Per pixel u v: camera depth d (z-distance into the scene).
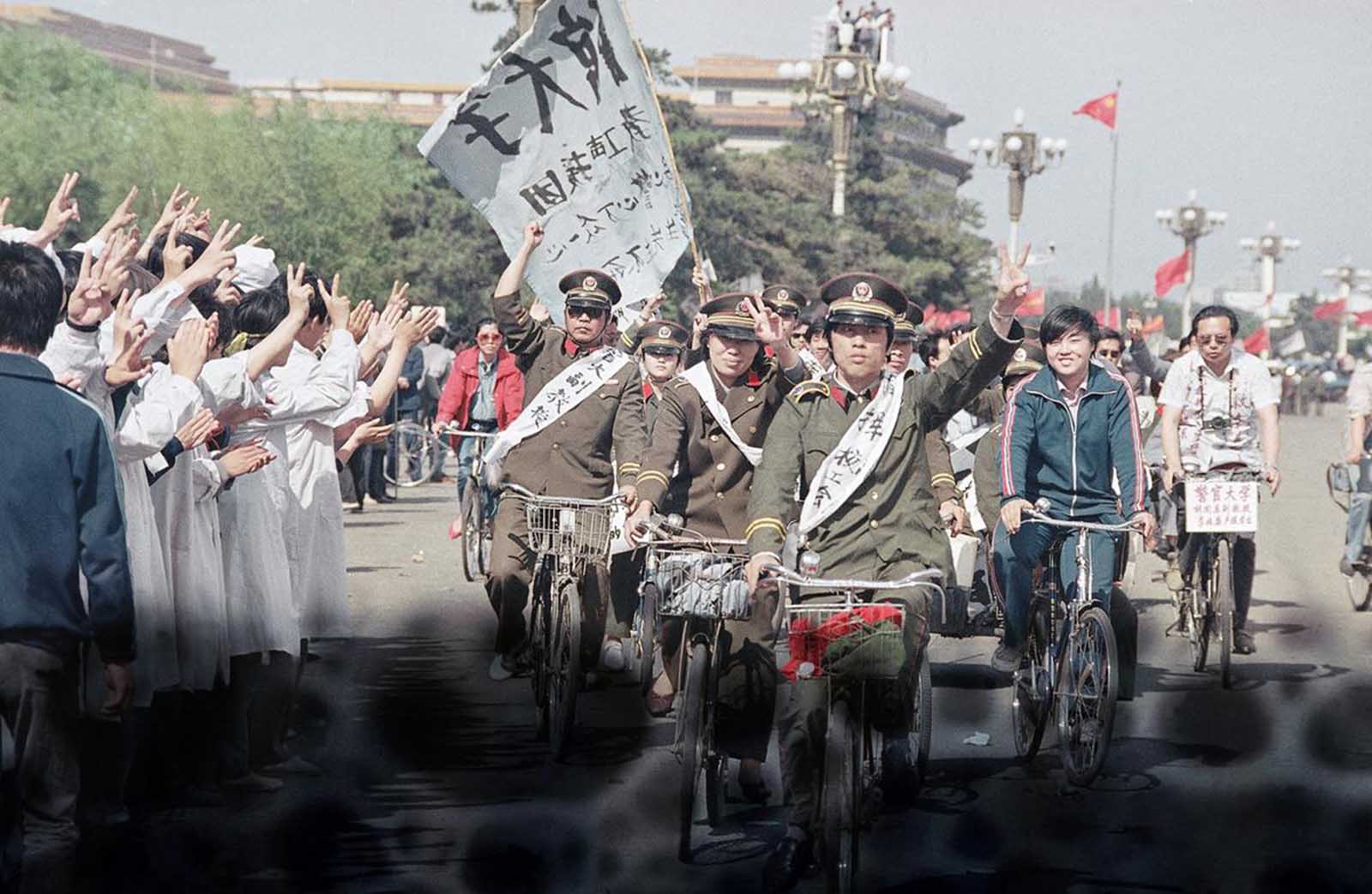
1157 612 12.85
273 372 7.40
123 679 5.27
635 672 9.87
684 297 57.50
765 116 127.88
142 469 6.21
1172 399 10.56
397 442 23.31
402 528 18.62
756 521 5.86
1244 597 10.45
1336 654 10.91
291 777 7.26
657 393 9.96
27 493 5.07
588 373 8.82
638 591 8.95
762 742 6.76
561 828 6.54
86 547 5.16
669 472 7.49
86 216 62.19
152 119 62.81
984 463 9.36
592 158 10.76
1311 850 6.27
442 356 24.36
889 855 6.18
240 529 6.94
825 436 5.96
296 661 7.21
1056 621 7.59
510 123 10.70
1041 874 5.94
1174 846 6.32
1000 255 6.03
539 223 10.50
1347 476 13.12
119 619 5.20
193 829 6.40
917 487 6.05
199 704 6.93
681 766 6.42
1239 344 11.79
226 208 58.72
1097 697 7.14
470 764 7.57
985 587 9.62
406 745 7.91
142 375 6.13
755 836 6.51
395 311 8.20
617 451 8.70
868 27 31.45
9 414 5.08
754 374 7.69
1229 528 9.67
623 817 6.73
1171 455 10.41
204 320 6.41
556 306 10.79
